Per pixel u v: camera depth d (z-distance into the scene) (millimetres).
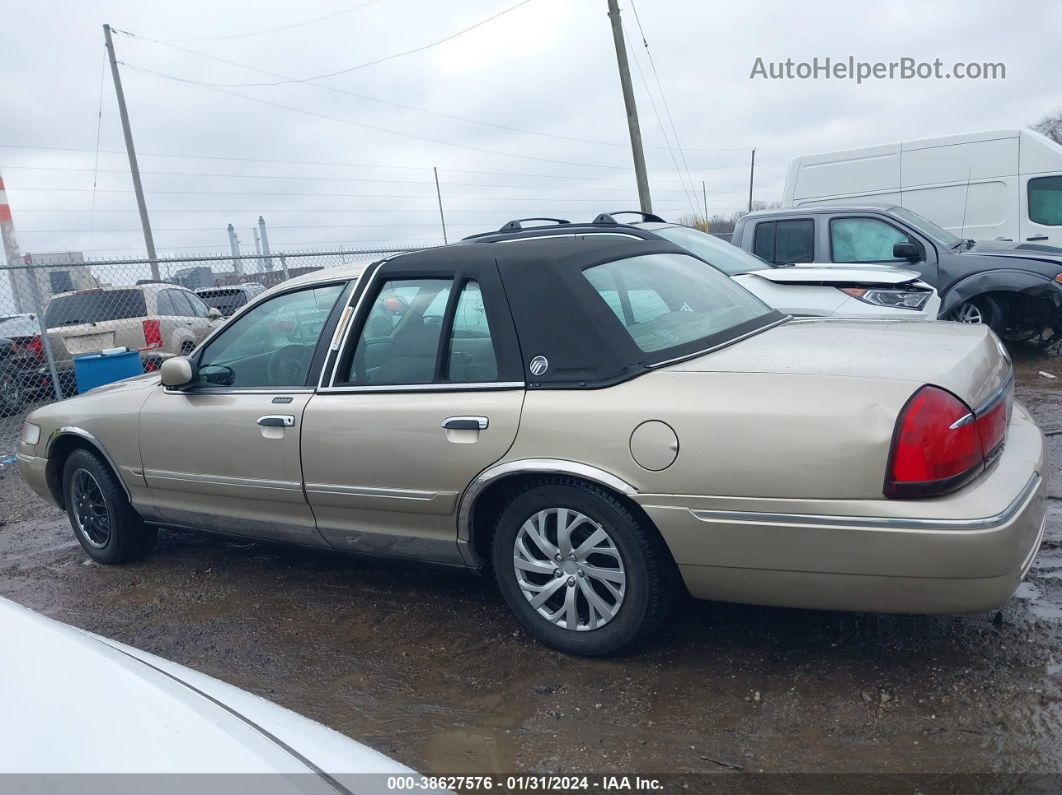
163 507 4836
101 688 1896
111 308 12359
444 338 3734
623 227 6617
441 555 3828
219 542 5598
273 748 1801
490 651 3727
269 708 2078
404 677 3600
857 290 6586
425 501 3711
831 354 3324
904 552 2844
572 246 3807
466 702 3354
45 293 12156
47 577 5258
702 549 3137
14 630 2125
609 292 3613
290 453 4105
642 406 3213
